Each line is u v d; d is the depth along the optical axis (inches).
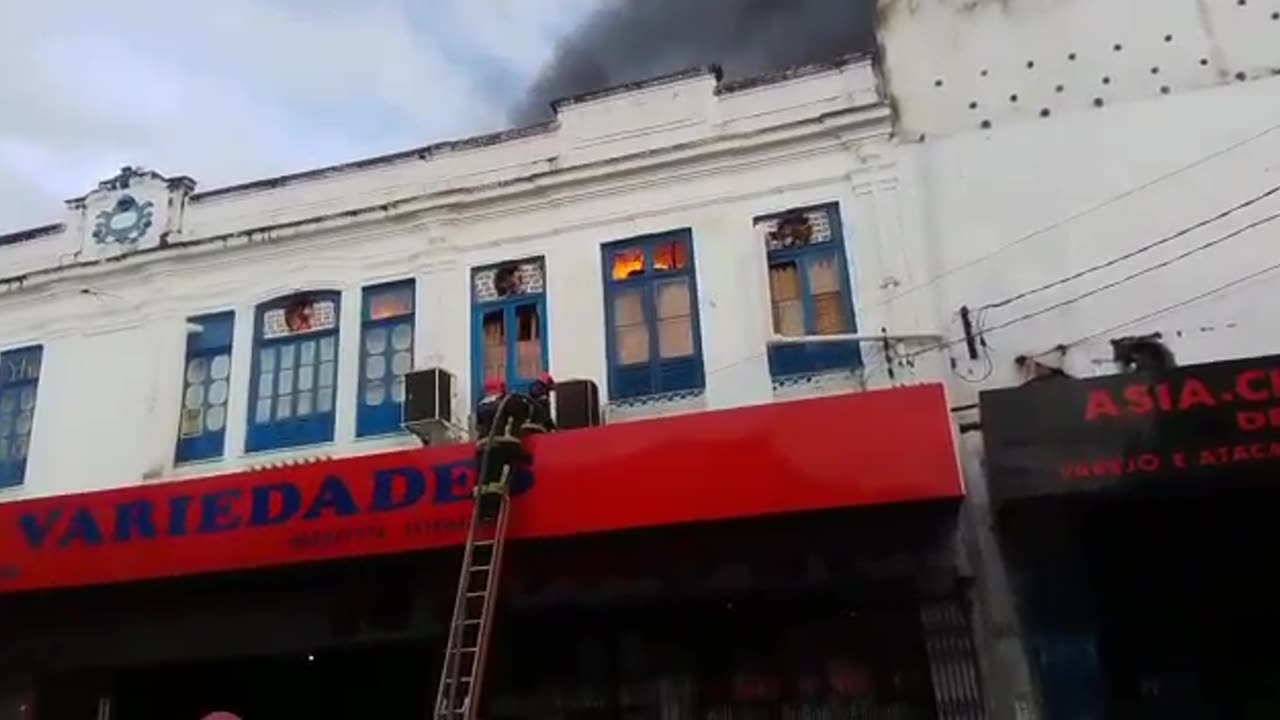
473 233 518.0
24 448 545.3
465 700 351.9
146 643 440.5
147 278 553.6
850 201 476.4
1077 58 473.1
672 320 482.0
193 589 444.1
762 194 486.9
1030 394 368.5
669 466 386.6
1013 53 480.4
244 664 501.7
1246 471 339.9
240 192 556.1
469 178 525.0
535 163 518.0
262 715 497.0
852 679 418.0
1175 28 466.6
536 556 408.2
